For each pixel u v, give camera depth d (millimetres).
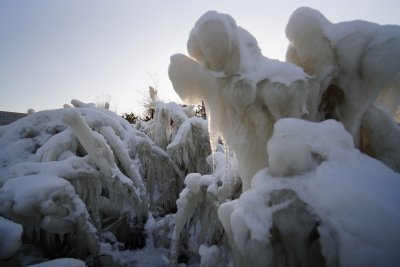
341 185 1361
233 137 2363
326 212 1318
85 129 4246
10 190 3176
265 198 1616
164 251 4824
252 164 2291
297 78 2121
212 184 3512
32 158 4773
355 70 2209
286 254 1516
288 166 1625
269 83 2150
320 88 2301
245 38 2443
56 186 3275
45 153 4566
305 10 2354
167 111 9445
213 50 2225
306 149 1631
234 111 2328
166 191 7914
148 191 7324
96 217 4402
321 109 2453
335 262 1241
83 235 3551
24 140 5098
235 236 1693
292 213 1470
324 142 1673
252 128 2289
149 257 4668
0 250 2012
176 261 3770
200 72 2365
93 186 4383
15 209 3002
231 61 2262
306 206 1434
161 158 7570
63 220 3264
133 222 5410
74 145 4906
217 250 3227
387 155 2326
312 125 1764
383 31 2109
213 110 2426
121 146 5301
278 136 1714
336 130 1729
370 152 2484
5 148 4949
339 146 1666
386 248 1083
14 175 3879
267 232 1519
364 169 1480
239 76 2242
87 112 5547
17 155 4793
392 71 2062
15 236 2100
